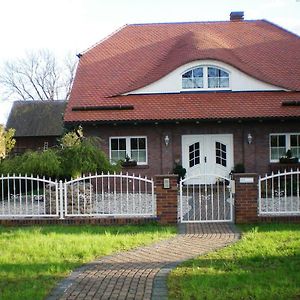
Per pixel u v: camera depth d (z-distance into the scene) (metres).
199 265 8.53
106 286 7.39
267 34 29.39
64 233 11.79
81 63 27.27
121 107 22.95
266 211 13.50
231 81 23.95
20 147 42.91
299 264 8.43
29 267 8.52
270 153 22.88
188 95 23.86
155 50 27.69
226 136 22.95
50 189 13.69
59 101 47.00
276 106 22.78
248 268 8.27
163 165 22.78
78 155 16.50
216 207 15.96
